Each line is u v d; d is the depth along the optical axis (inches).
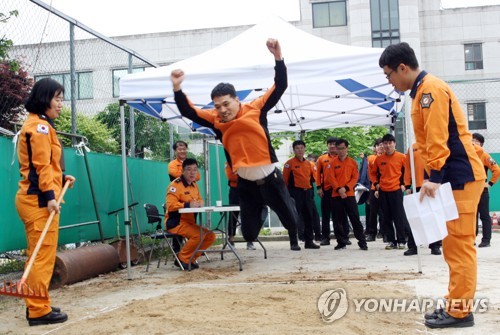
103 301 200.7
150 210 292.0
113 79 368.2
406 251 312.0
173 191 281.4
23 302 210.4
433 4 1037.8
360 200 440.8
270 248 398.0
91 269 257.1
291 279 230.8
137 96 255.4
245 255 348.8
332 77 239.6
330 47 258.1
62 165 196.2
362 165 444.1
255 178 168.1
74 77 291.3
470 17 1029.8
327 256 323.6
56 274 235.0
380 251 340.8
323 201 395.2
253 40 273.3
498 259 277.1
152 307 175.8
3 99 256.1
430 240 134.1
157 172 405.1
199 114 167.6
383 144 343.0
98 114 362.6
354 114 375.9
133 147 369.7
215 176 506.0
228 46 274.1
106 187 327.3
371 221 414.0
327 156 384.2
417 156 306.8
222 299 186.2
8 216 239.6
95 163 316.8
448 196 134.6
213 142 499.8
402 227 344.8
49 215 169.5
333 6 1046.4
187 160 285.9
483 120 887.7
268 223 579.8
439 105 133.1
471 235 138.2
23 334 155.1
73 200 291.7
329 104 385.7
